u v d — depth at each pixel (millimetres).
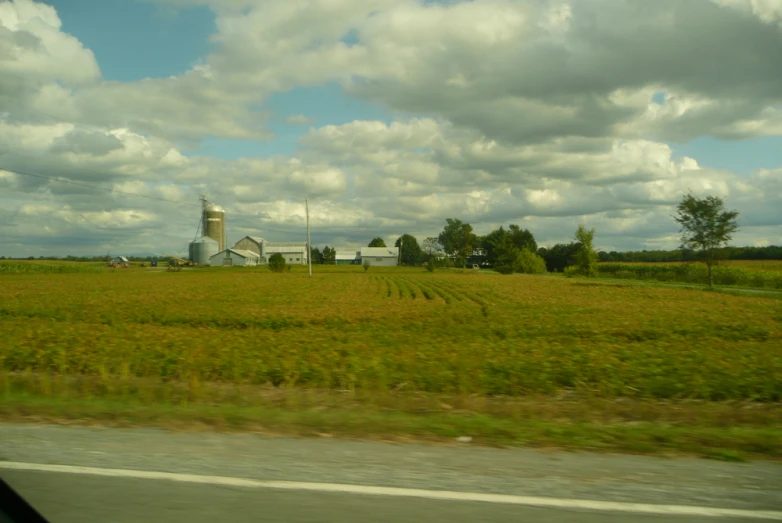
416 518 4285
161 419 7258
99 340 16469
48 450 5809
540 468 5547
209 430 6797
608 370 12422
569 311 27406
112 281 58750
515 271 106250
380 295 39156
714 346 16609
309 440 6422
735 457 5988
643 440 6617
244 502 4516
